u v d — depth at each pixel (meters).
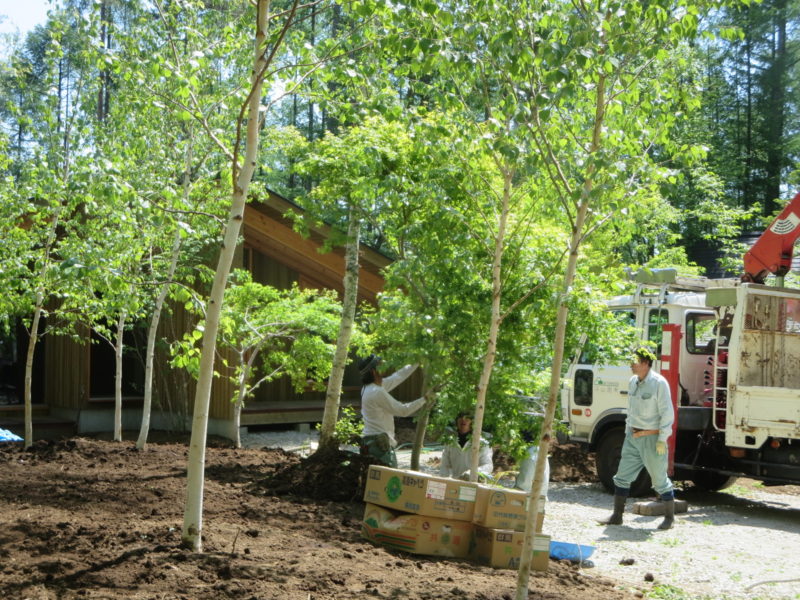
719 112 28.19
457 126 6.95
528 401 8.80
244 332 11.75
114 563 5.15
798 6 26.56
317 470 8.83
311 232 14.41
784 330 10.23
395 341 8.96
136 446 11.09
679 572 6.86
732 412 9.77
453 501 6.43
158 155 10.21
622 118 5.73
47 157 10.22
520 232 8.32
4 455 10.12
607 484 10.92
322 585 5.06
